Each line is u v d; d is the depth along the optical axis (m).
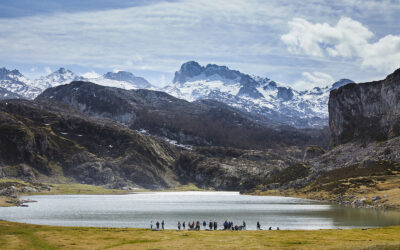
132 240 113.44
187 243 107.69
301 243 107.06
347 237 117.56
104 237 118.00
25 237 113.69
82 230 131.50
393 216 198.38
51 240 110.38
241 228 155.12
